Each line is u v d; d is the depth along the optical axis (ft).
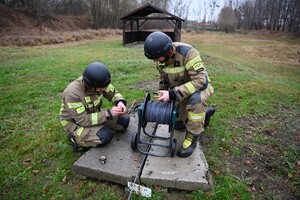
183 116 11.30
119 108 10.48
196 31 129.18
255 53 58.49
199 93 9.48
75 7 112.98
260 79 25.98
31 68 27.61
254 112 15.85
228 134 12.83
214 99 17.92
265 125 14.11
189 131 9.82
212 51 58.18
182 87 9.18
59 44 62.75
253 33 130.82
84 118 10.14
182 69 9.52
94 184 9.35
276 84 23.68
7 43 54.70
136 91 19.65
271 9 135.54
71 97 9.96
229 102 17.38
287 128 13.92
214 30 143.84
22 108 16.28
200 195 8.57
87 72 9.45
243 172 10.10
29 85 21.27
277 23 129.70
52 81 22.56
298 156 11.19
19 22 78.33
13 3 85.71
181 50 9.27
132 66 28.14
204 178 8.80
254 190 9.15
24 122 14.32
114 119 11.48
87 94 10.44
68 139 11.66
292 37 103.96
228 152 11.42
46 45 59.52
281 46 72.74
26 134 13.00
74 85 10.13
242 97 18.51
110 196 8.81
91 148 10.54
